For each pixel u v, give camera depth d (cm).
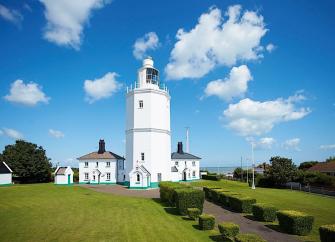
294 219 1947
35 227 2108
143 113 5803
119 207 2994
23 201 3441
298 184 5681
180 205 2617
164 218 2472
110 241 1769
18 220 2350
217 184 6575
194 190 2761
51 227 2108
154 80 6166
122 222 2283
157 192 4619
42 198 3709
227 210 2942
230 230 1788
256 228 2133
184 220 2414
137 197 3903
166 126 6091
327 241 1512
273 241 1789
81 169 6894
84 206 3050
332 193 4566
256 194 4588
